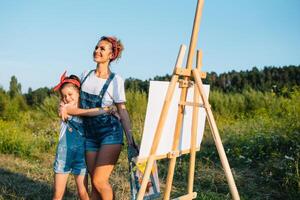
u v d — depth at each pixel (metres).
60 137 4.60
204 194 6.26
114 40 4.41
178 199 4.23
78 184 4.70
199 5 3.77
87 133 4.52
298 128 9.05
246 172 7.35
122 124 4.37
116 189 6.27
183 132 4.18
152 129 3.72
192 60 3.82
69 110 4.46
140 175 4.21
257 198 6.22
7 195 5.89
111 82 4.38
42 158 9.09
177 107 3.99
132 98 14.27
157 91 3.70
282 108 12.81
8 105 15.83
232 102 14.54
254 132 9.39
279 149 8.20
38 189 6.24
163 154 3.93
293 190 6.27
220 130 10.75
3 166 7.93
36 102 17.50
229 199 6.05
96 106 4.37
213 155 8.54
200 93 3.77
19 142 9.77
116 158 4.41
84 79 4.50
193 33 3.79
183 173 7.45
